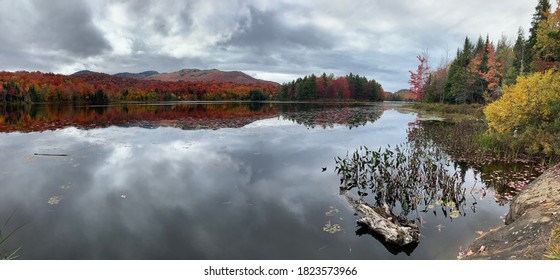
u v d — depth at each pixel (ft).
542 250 12.41
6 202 23.68
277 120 87.86
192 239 18.15
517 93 36.99
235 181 28.78
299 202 23.58
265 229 19.27
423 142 46.91
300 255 16.37
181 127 68.85
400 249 16.84
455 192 23.85
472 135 45.47
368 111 134.72
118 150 42.50
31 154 39.60
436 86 165.48
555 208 15.67
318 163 35.42
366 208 20.29
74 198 24.54
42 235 18.65
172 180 29.17
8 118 89.15
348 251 16.67
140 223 20.24
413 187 25.26
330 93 307.17
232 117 96.84
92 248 17.20
